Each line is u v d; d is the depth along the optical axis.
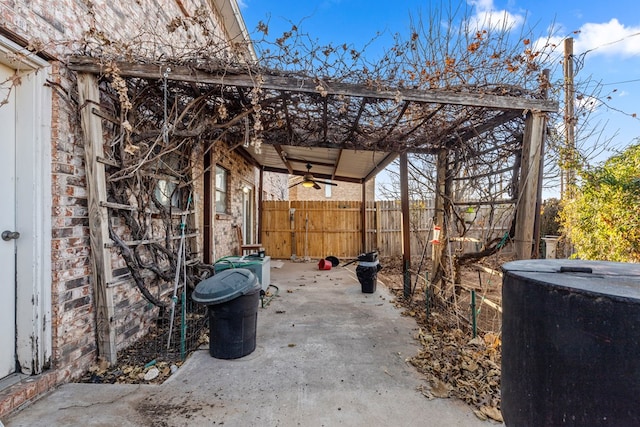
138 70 2.77
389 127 4.06
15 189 2.27
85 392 2.34
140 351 3.09
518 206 3.29
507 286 1.48
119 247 2.99
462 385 2.47
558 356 1.17
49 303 2.34
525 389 1.31
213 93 3.23
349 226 10.29
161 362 2.86
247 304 2.98
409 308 4.66
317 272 7.90
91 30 2.53
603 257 4.42
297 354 3.06
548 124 3.29
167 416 2.08
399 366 2.82
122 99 2.62
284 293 5.60
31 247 2.27
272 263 9.24
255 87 2.87
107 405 2.19
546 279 1.29
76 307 2.56
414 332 3.67
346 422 2.05
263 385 2.49
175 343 3.29
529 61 3.09
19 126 2.27
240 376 2.62
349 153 6.48
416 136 4.40
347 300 5.13
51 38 2.36
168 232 3.88
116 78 2.59
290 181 22.47
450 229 4.88
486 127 3.70
